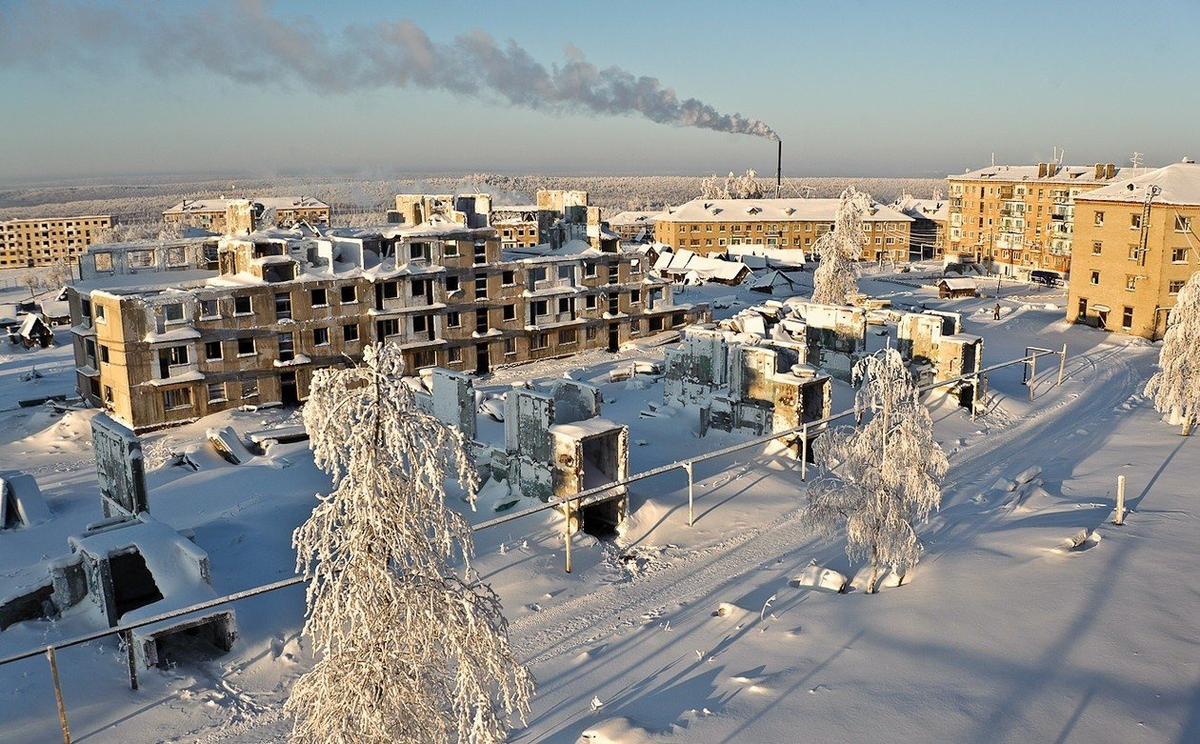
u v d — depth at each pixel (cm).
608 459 3438
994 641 2327
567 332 7306
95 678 2312
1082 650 2247
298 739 1538
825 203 17688
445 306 6462
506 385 6128
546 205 8194
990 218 15425
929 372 5394
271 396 5766
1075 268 8475
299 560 1528
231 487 3734
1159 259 7600
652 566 3145
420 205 6650
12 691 2203
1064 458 4341
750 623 2606
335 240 6212
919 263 16312
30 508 3694
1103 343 7694
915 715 2000
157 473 4238
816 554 3203
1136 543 2952
